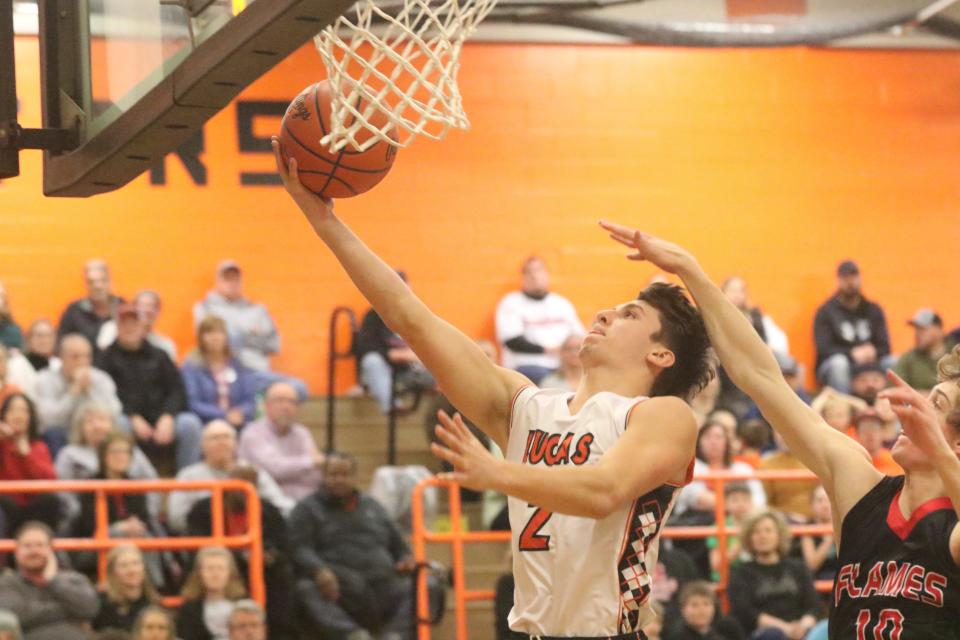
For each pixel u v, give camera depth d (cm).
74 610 862
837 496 418
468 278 1472
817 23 1495
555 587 388
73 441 1028
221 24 384
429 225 1471
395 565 1011
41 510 952
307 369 1412
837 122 1566
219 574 908
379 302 419
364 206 1462
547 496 340
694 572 1002
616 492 354
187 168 1404
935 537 388
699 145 1538
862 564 404
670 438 376
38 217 1363
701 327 419
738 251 1534
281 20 356
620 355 411
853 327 1462
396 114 411
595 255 1498
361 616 978
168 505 1036
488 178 1488
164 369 1184
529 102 1504
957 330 1410
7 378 1073
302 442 1144
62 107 503
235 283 1348
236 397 1262
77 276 1366
